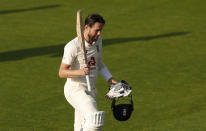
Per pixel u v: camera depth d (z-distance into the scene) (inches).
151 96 1081.4
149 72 1267.2
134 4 2146.9
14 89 1136.8
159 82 1182.9
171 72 1263.5
